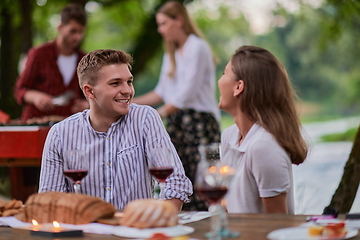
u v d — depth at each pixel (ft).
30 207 6.95
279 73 8.64
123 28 44.19
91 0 33.37
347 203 11.54
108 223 6.55
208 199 5.97
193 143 15.66
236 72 8.73
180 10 15.94
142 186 9.20
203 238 5.85
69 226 6.56
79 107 16.02
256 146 8.29
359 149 11.50
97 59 8.90
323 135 52.37
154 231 6.07
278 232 5.81
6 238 6.27
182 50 16.06
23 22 28.14
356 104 78.84
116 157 9.11
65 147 9.17
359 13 29.73
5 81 28.48
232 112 8.98
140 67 30.91
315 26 73.87
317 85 83.66
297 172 26.96
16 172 14.83
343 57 70.49
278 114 8.47
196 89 15.67
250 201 8.50
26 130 13.21
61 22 16.20
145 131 9.25
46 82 16.34
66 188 9.24
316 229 5.65
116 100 8.89
